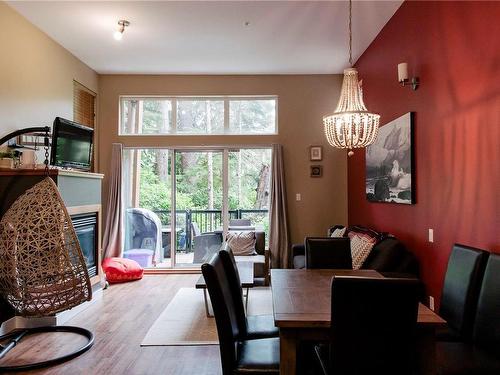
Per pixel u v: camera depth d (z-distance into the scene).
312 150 6.29
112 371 2.79
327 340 1.92
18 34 4.02
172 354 3.08
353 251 4.02
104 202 6.19
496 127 2.42
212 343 3.30
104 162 6.21
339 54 5.36
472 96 2.68
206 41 4.83
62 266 3.06
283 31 4.53
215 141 6.27
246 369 2.00
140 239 6.34
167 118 6.34
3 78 3.77
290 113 6.31
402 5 3.87
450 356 2.01
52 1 3.77
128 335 3.48
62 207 3.12
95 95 6.12
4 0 3.74
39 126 4.43
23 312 3.08
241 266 4.50
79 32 4.53
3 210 3.62
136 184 6.36
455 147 2.91
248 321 2.67
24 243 3.01
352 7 3.93
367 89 5.11
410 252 3.62
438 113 3.16
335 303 1.65
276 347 2.22
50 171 3.60
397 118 4.00
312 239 3.36
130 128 6.35
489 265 2.22
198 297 4.72
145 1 3.79
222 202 6.34
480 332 2.16
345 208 6.29
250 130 6.35
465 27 2.76
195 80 6.29
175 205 6.32
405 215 3.86
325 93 6.31
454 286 2.48
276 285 2.54
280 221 6.11
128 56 5.39
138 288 5.17
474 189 2.67
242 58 5.51
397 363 1.67
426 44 3.37
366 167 5.08
